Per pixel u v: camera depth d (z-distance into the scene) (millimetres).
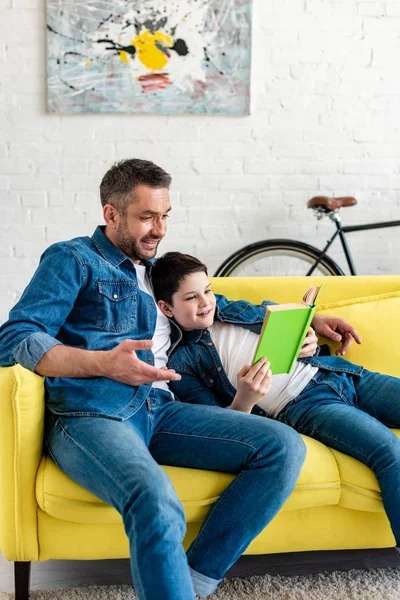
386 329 2146
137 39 3312
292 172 3512
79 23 3285
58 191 3430
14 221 3438
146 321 1837
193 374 1944
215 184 3486
